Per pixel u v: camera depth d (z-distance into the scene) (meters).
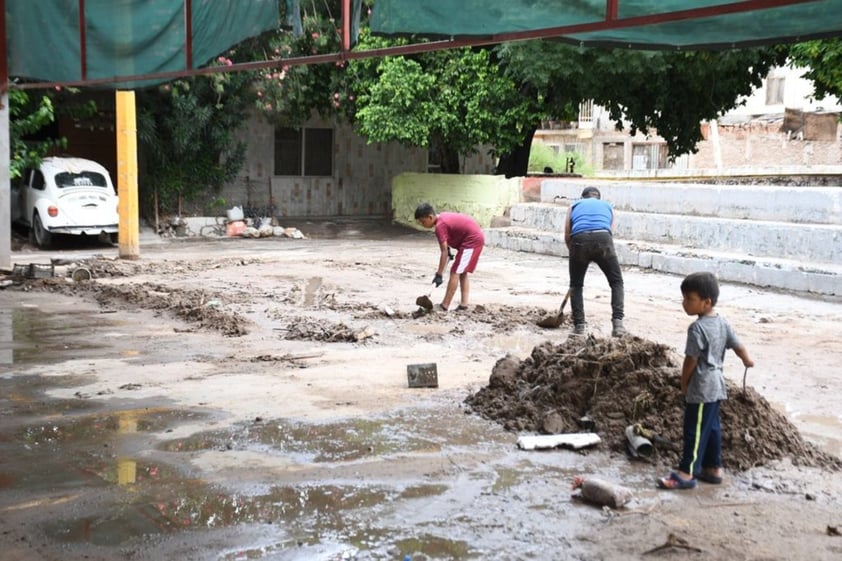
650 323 11.32
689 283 5.30
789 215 16.06
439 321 11.12
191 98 24.38
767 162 37.75
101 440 6.22
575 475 5.53
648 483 5.39
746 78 23.30
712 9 6.07
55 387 7.79
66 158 22.75
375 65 23.64
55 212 21.34
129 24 11.88
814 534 4.59
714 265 15.53
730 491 5.25
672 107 23.84
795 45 18.94
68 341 9.98
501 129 22.94
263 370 8.47
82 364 8.75
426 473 5.54
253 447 6.06
